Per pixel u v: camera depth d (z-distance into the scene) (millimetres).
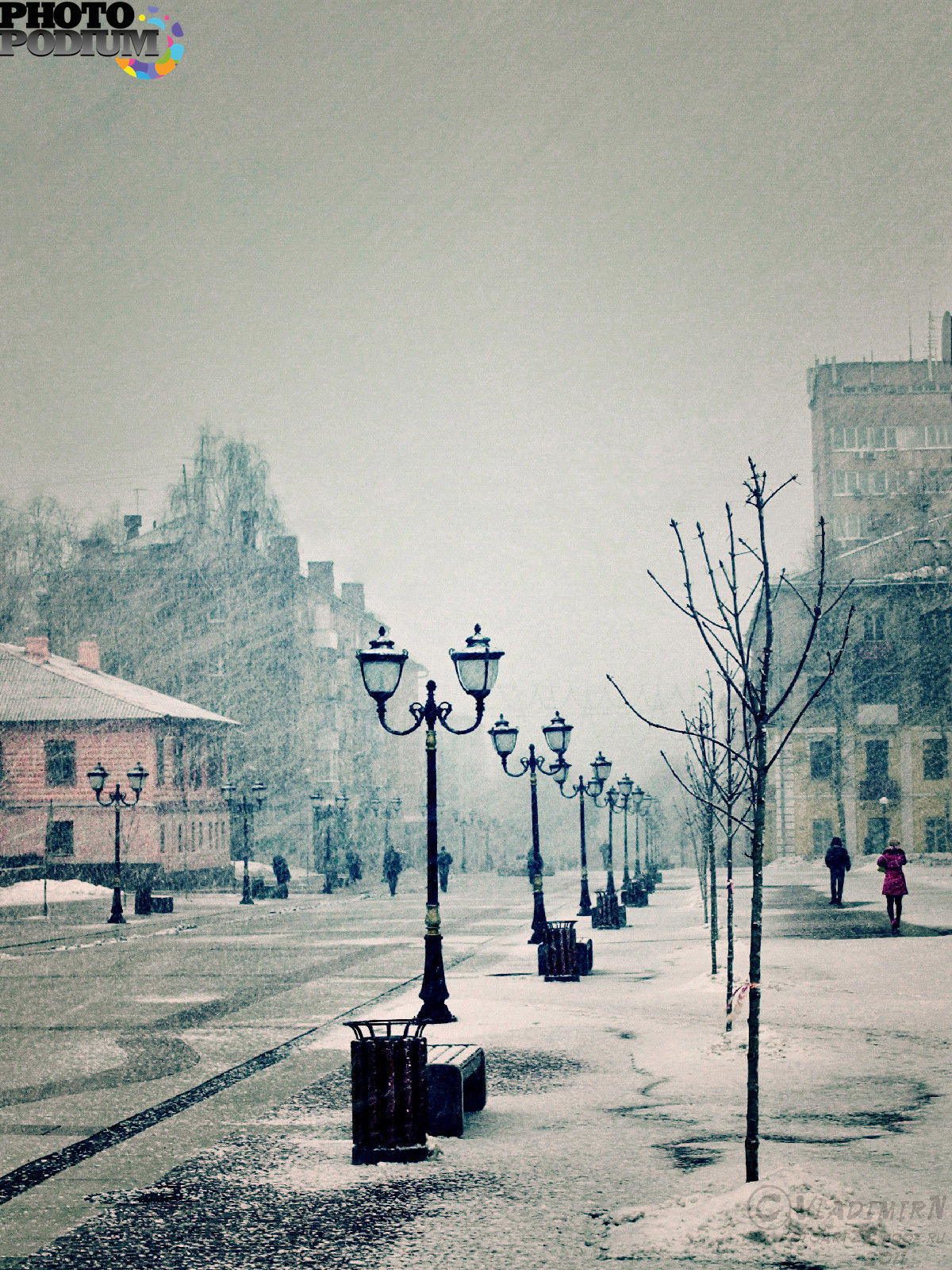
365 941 28891
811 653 69188
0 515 76625
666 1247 6383
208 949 27609
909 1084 10547
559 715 28188
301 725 75938
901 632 69000
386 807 85125
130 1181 8234
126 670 74312
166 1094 11391
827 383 101312
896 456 100312
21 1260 6566
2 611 74500
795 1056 11945
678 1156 8352
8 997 19266
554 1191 7598
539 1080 11383
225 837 68500
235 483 73750
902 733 68562
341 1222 7125
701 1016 14938
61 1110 10719
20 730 59688
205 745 67000
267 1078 12086
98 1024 16141
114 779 59312
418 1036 8734
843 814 68562
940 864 57812
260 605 75000
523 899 47375
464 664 15047
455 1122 9195
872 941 22906
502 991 18031
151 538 77500
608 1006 16078
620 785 43094
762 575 9547
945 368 101062
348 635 92062
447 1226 6953
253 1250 6641
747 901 37500
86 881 58875
